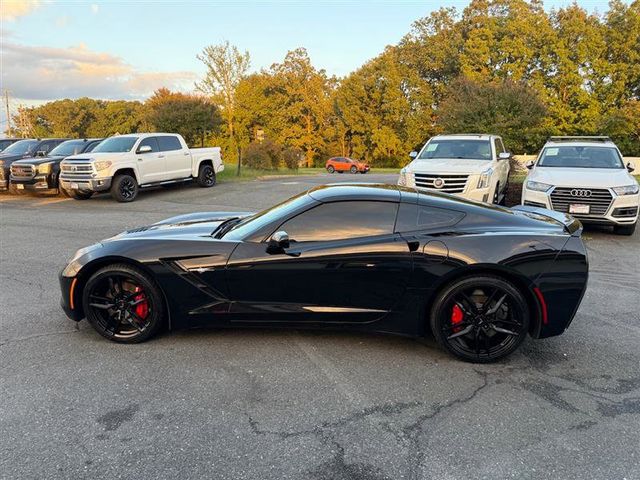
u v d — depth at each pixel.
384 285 3.65
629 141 40.56
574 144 9.76
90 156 13.05
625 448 2.60
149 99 46.81
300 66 54.53
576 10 42.47
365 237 3.68
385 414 2.94
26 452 2.54
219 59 27.20
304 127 55.81
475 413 2.95
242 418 2.88
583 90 40.19
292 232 3.76
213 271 3.71
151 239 3.90
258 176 23.02
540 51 42.25
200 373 3.43
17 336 4.06
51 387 3.22
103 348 3.83
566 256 3.55
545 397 3.14
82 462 2.47
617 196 7.87
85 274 3.90
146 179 14.07
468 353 3.62
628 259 6.89
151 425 2.80
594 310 4.78
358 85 52.25
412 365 3.59
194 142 25.50
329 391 3.20
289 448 2.59
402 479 2.36
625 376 3.44
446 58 50.62
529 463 2.48
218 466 2.45
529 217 3.95
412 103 51.94
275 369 3.50
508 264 3.51
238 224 4.27
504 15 48.12
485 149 10.27
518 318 3.58
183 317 3.83
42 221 10.14
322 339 4.03
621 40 40.50
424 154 10.65
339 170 38.53
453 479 2.36
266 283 3.71
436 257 3.57
